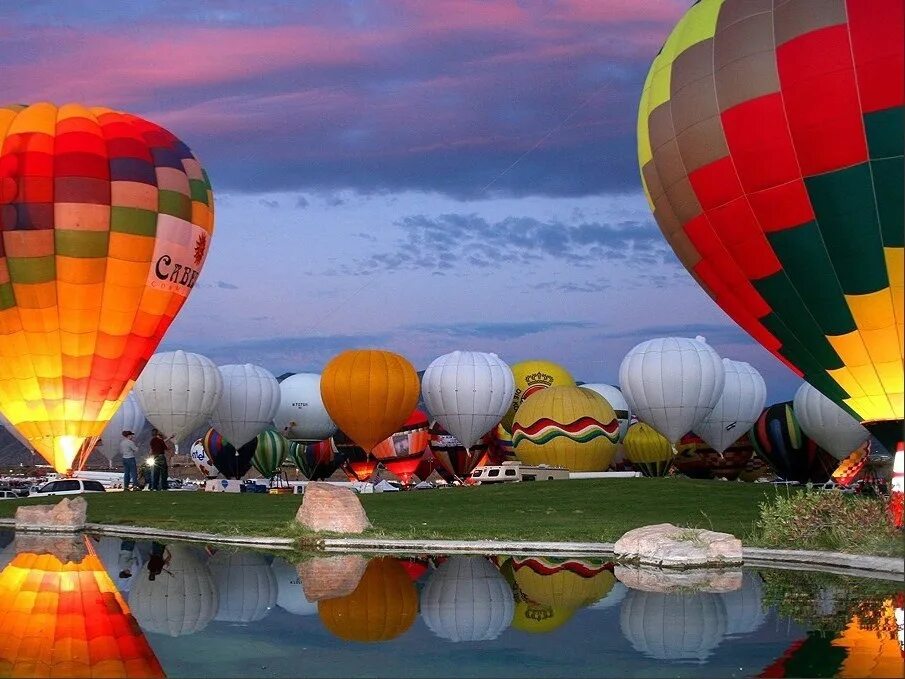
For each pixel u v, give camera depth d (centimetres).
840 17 1942
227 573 1739
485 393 6312
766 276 2133
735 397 6525
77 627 1231
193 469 9012
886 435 2078
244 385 6631
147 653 1080
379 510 3039
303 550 2145
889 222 1922
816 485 6091
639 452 7162
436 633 1183
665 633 1154
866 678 907
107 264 3284
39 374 3350
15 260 3216
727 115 2080
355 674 971
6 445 15112
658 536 1856
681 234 2325
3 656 1069
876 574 1639
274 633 1191
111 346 3381
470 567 1802
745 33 2072
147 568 1825
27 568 1831
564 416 5697
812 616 1241
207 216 3553
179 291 3491
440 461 6819
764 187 2052
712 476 7044
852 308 2016
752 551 1889
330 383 6122
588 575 1675
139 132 3472
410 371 6181
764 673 941
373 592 1506
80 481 4081
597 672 966
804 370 2206
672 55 2247
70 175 3241
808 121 1958
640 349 5972
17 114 3406
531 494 3509
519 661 1022
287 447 7581
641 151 2392
